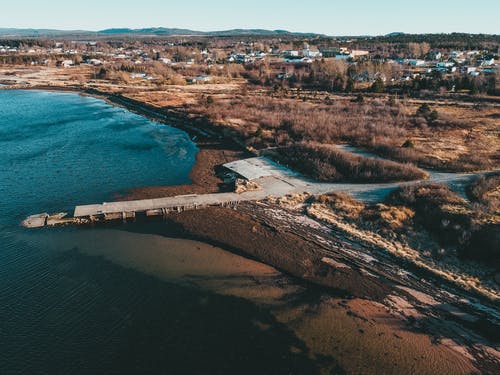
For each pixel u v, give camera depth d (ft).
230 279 100.12
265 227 125.18
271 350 78.84
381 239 116.37
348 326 84.84
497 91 334.65
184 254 110.52
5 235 117.70
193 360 76.74
